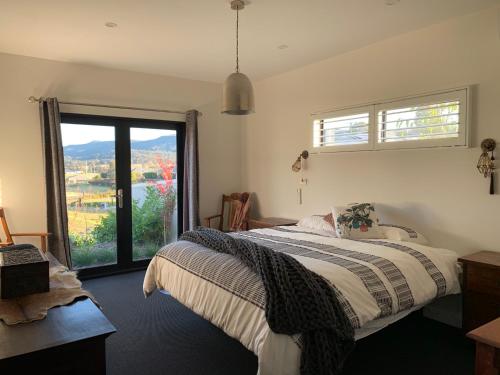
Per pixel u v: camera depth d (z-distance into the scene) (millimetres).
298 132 4527
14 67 3852
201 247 2832
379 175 3633
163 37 3408
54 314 1448
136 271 4680
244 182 5453
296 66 4406
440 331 2955
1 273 1561
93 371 1292
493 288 2465
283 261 2121
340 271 2174
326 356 1750
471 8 2844
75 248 4383
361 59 3766
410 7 2818
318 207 4305
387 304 2152
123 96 4504
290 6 2783
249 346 1910
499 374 1178
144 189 4805
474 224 2963
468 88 2938
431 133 3203
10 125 3848
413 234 3143
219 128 5289
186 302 2553
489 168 2832
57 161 3943
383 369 2389
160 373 2340
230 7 2795
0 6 2740
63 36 3365
